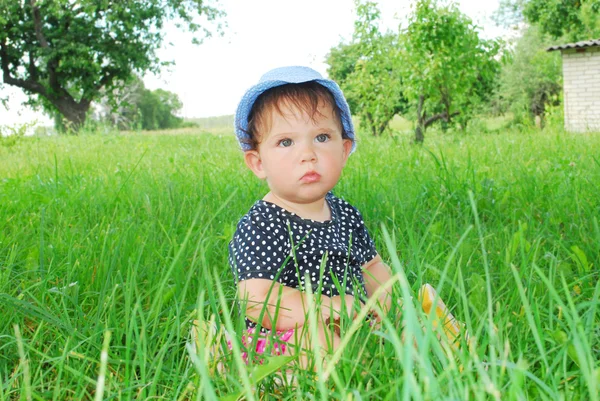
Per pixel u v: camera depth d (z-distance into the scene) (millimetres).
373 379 1644
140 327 2084
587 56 20203
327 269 2352
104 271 2594
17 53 30422
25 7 30188
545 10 33781
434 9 11430
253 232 2289
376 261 2639
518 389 1068
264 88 2305
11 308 2258
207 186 5062
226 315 1078
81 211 4156
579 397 1476
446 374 1138
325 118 2289
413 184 5047
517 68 37438
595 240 2904
